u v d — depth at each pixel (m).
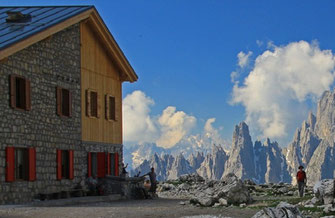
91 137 39.00
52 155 33.62
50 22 33.50
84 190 36.53
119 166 43.47
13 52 28.53
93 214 22.31
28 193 30.81
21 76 30.70
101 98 40.97
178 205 28.25
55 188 33.75
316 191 24.50
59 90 34.69
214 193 27.91
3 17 36.47
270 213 17.56
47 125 33.25
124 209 24.89
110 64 42.69
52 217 21.30
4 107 29.09
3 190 28.66
